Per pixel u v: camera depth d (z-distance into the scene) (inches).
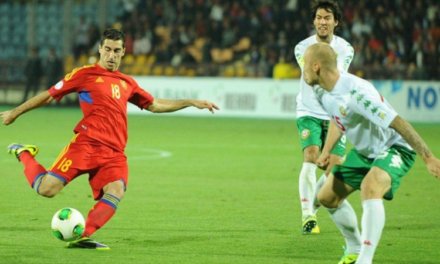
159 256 718.5
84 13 3535.9
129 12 3316.9
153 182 1244.5
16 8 3494.1
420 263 703.7
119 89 767.7
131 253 729.6
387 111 614.9
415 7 2955.2
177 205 1028.5
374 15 2955.2
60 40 3506.4
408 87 2696.9
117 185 749.3
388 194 652.7
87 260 695.1
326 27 877.8
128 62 3038.9
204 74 2945.4
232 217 943.7
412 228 887.7
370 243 631.8
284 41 2903.5
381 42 2851.9
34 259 697.0
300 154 1689.2
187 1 3171.8
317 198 697.6
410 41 2861.7
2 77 3149.6
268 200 1081.4
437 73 2741.1
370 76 2760.8
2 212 955.3
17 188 1154.7
